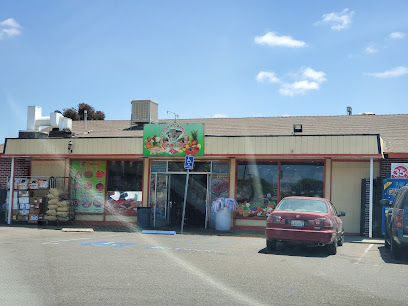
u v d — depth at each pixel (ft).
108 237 48.16
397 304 20.53
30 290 21.71
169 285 23.07
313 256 36.17
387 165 57.31
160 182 65.36
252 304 19.80
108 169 67.10
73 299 20.03
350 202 57.93
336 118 75.25
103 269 27.17
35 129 72.23
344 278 26.35
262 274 26.81
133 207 65.77
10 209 64.90
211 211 62.64
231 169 62.28
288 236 37.06
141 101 79.20
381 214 53.93
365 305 20.17
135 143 61.57
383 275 27.76
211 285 23.34
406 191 35.32
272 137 56.59
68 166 68.28
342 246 44.83
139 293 21.25
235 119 79.00
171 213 65.67
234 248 39.75
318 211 38.83
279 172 60.59
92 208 66.80
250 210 60.95
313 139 55.16
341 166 58.59
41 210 65.82
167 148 59.88
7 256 32.27
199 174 64.18
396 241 34.73
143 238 47.57
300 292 22.30
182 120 80.74
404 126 68.59
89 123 87.20
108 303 19.42
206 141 58.85
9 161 70.54
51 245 39.27
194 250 37.24
